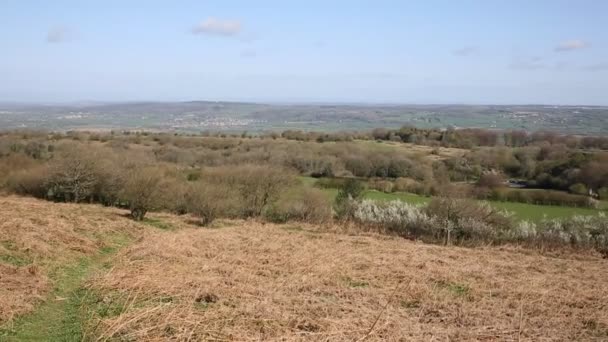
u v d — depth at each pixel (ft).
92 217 68.18
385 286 44.16
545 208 101.71
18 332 28.45
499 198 110.22
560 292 45.34
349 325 32.81
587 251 75.66
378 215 89.97
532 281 48.98
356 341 30.32
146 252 48.93
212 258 49.96
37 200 90.74
